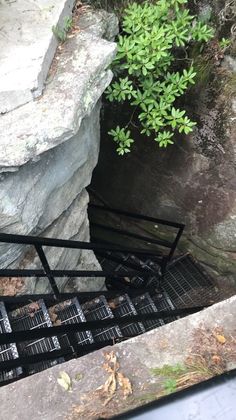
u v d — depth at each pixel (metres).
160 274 5.35
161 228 5.57
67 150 3.31
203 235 5.34
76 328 3.16
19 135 2.76
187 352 2.27
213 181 4.72
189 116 4.37
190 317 2.37
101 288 4.95
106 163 5.26
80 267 4.45
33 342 3.72
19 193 2.97
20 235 3.01
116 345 2.31
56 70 3.05
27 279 3.57
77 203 4.09
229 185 4.65
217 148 4.42
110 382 2.21
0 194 2.83
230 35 3.83
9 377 3.45
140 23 3.43
